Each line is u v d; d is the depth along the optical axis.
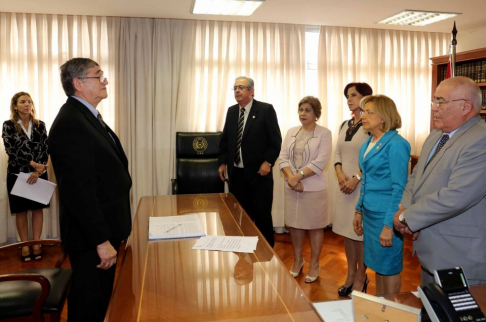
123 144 4.32
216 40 4.41
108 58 4.23
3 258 3.85
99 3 3.64
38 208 3.76
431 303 1.00
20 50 4.09
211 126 4.47
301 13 3.99
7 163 3.97
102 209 1.76
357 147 2.80
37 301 1.80
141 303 1.16
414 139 4.94
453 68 3.56
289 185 3.03
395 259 2.17
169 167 4.41
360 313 1.10
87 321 1.77
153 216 2.20
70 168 1.63
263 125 3.31
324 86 4.63
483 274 1.68
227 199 2.68
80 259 1.76
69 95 1.82
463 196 1.60
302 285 3.12
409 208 1.78
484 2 3.55
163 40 4.29
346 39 4.65
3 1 3.59
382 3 3.60
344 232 2.85
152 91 4.32
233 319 1.07
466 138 1.66
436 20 4.21
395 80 4.87
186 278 1.34
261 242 1.72
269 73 4.55
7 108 4.12
